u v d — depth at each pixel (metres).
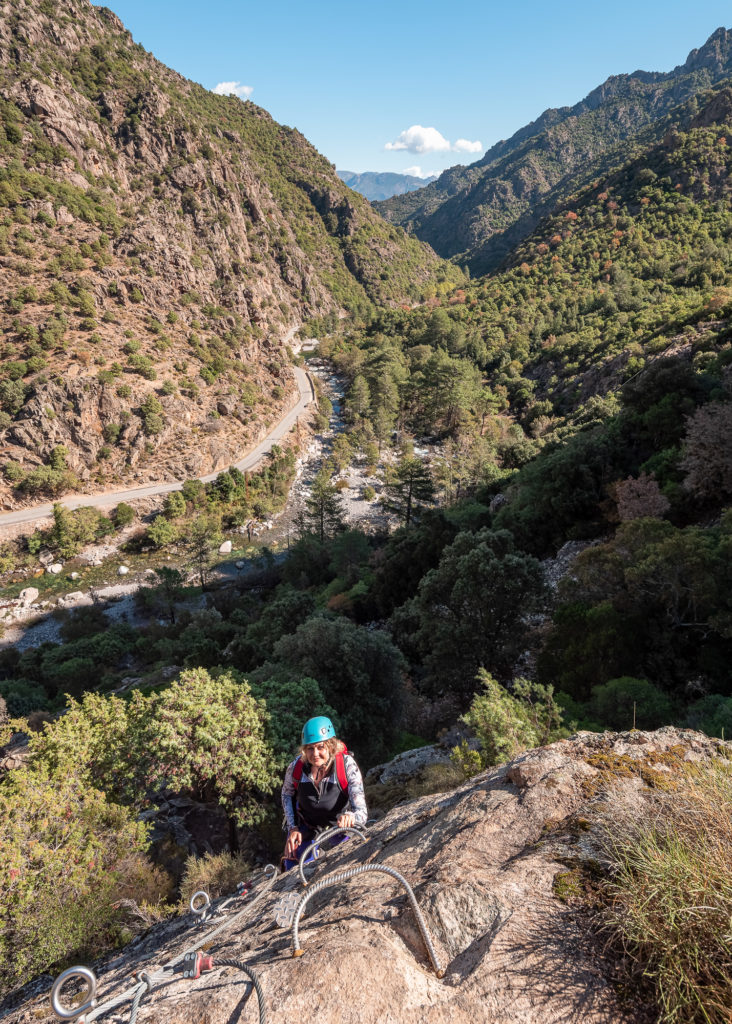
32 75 145.75
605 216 186.50
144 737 12.08
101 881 8.33
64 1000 3.40
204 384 100.00
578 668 18.58
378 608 39.81
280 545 79.00
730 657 16.70
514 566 20.53
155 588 63.59
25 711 36.75
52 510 73.69
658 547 17.84
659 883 1.70
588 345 118.75
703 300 101.62
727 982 1.45
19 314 92.00
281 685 15.18
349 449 102.81
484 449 87.50
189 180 169.12
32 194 118.31
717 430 26.09
